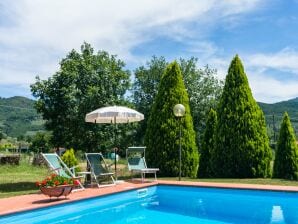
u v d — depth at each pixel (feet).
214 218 26.91
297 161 46.85
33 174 60.75
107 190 34.76
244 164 45.91
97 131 43.86
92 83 43.55
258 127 46.73
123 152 54.85
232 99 47.42
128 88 47.26
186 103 51.03
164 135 49.47
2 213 23.41
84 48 45.80
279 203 32.35
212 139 52.39
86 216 27.17
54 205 27.14
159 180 44.24
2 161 78.95
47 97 43.24
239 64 48.44
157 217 27.27
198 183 39.22
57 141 44.65
